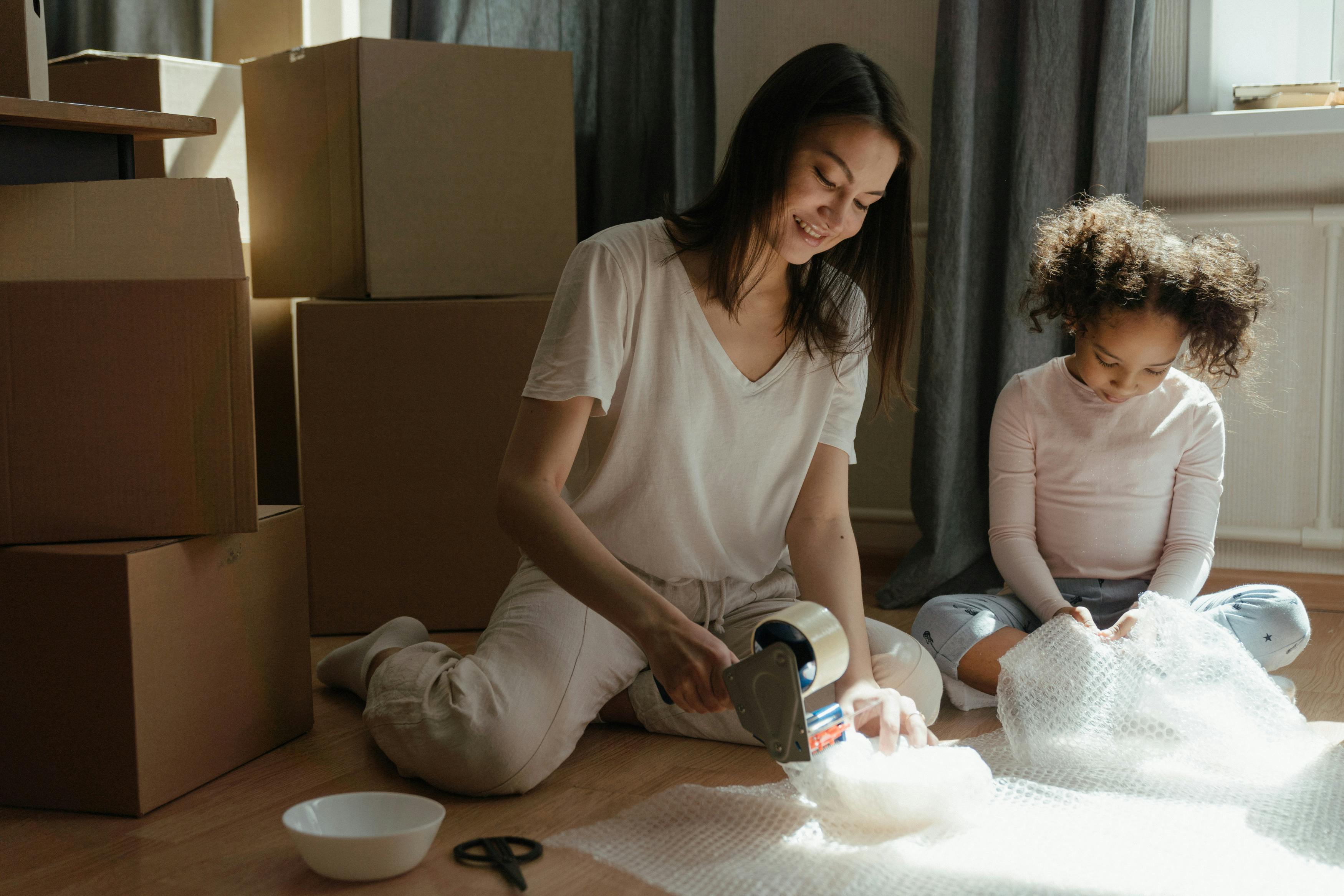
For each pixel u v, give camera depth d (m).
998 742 1.24
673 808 1.05
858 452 2.15
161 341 1.11
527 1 2.09
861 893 0.88
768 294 1.21
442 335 1.71
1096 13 1.79
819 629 0.92
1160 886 0.88
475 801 1.11
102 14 2.21
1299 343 1.87
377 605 1.75
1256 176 1.86
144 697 1.07
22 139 1.22
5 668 1.09
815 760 1.01
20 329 1.08
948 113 1.83
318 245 1.81
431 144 1.76
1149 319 1.35
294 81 1.80
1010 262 1.83
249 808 1.10
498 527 1.74
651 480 1.21
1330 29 1.90
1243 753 1.14
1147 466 1.48
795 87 1.07
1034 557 1.47
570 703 1.15
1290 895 0.87
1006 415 1.55
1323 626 1.78
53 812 1.09
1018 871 0.91
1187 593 1.41
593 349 1.10
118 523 1.11
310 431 1.72
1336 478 1.88
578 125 2.14
